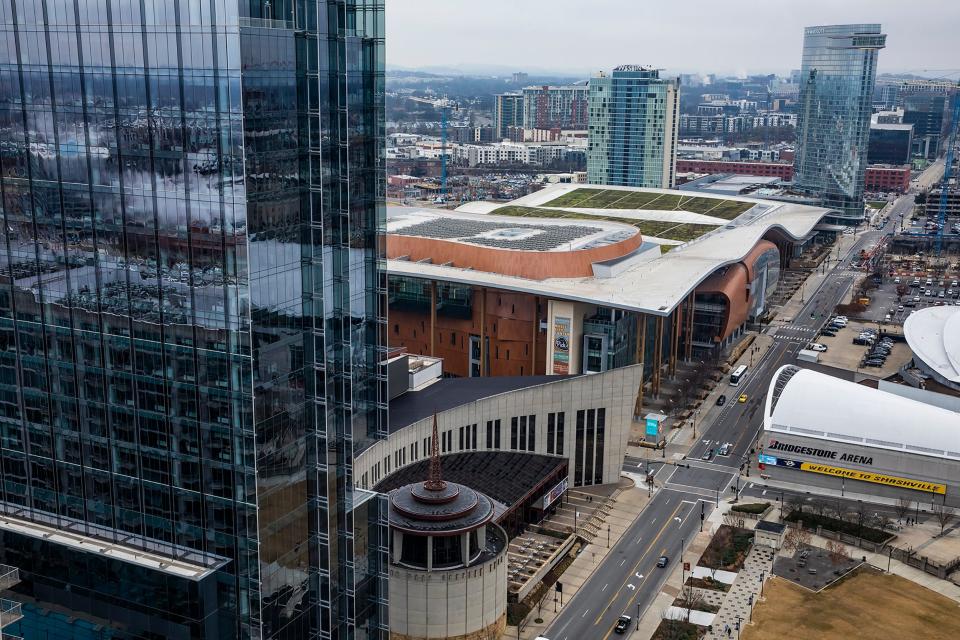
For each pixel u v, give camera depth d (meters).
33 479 112.81
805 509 199.88
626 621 155.75
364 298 114.88
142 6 91.75
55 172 100.69
